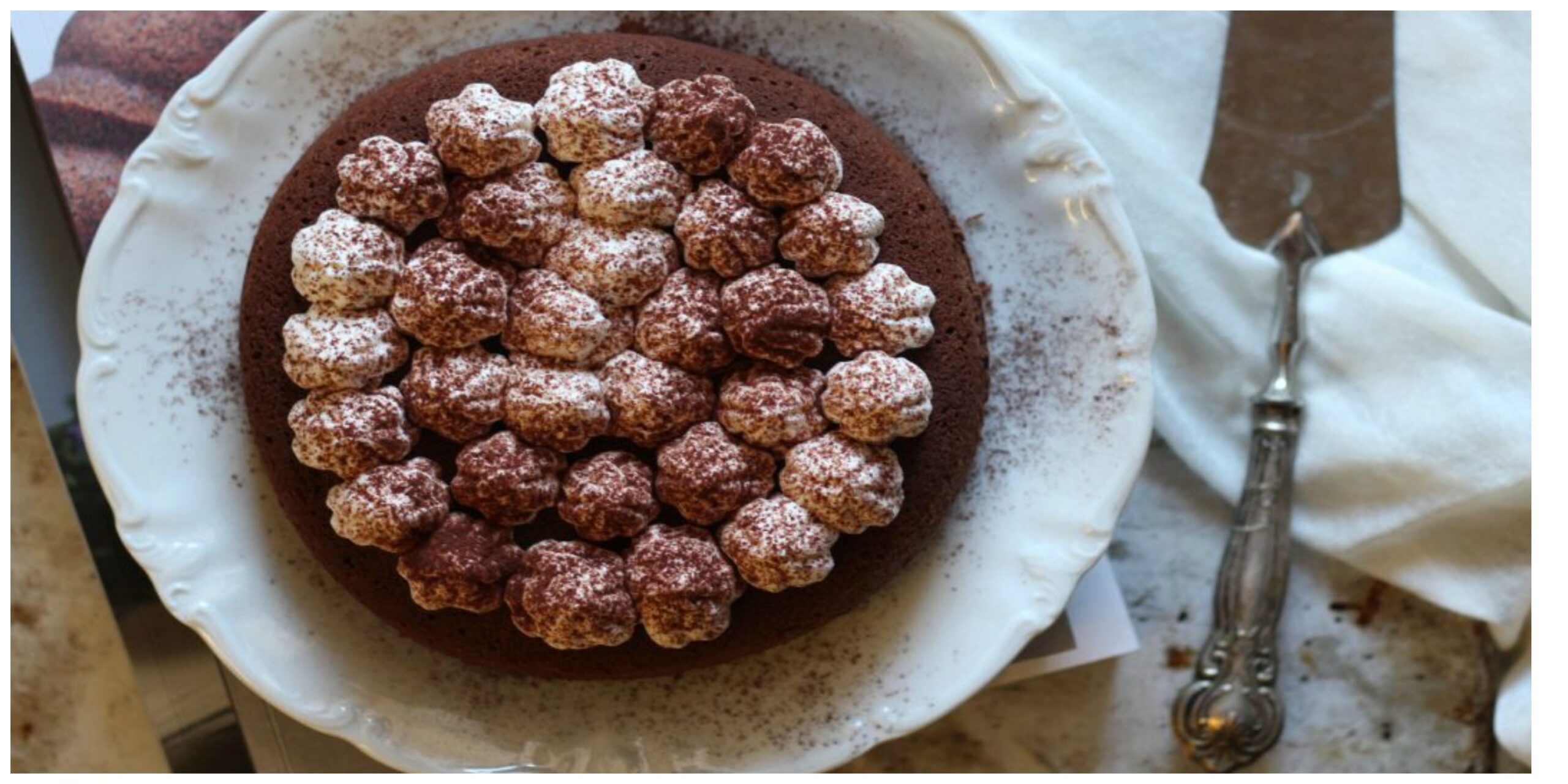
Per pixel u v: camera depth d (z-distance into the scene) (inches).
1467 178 22.3
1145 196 22.4
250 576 20.6
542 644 19.9
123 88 21.7
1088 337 20.8
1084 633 21.9
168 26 21.9
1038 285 21.0
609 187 19.0
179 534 20.3
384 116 20.0
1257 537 22.1
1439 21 22.5
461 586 18.9
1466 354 21.9
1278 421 22.2
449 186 19.2
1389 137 22.6
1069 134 20.6
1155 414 22.5
